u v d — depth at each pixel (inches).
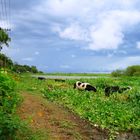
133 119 757.9
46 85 1453.0
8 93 669.9
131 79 2178.9
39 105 788.6
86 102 956.0
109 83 1737.2
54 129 615.2
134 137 663.1
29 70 3567.9
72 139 582.9
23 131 509.0
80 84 1299.2
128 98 1020.5
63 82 1766.7
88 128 678.5
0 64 2028.8
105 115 783.1
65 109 840.9
